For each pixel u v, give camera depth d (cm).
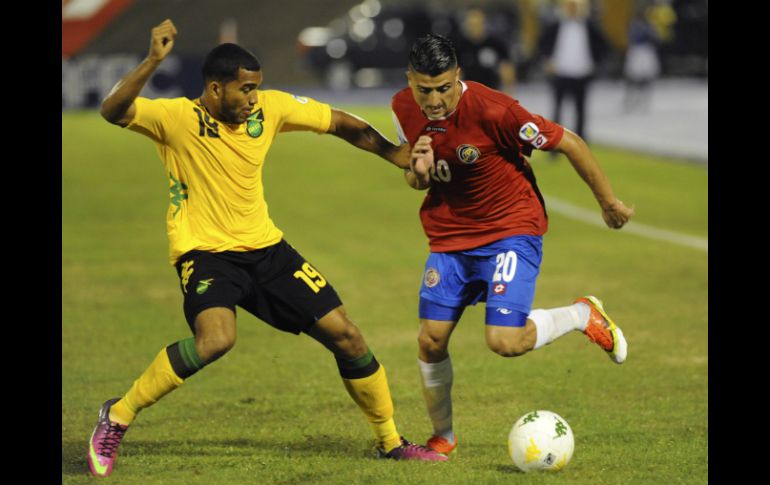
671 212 5456
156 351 3056
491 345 2052
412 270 4200
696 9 12475
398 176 6994
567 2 6750
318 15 14675
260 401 2558
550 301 3653
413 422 2392
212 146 2002
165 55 1916
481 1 13375
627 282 3944
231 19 14712
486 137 2038
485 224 2108
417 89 1973
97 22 14625
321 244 4734
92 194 6238
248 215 2045
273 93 2089
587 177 2097
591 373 2789
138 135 9550
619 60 13012
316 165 7538
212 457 2095
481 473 1983
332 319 2059
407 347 3084
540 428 1973
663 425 2325
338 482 1936
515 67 12081
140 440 2233
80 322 3378
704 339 3130
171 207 2045
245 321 3434
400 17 12588
